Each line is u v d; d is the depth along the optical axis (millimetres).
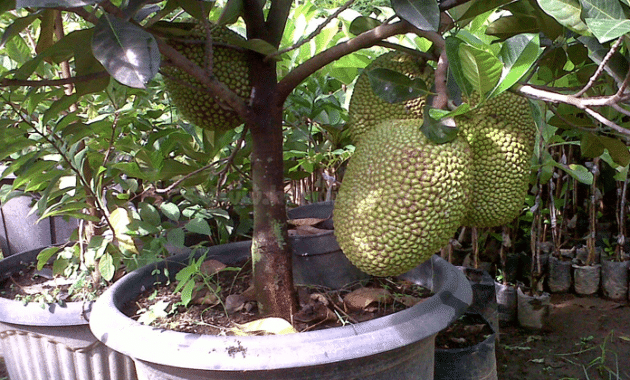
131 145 1392
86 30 826
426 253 825
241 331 963
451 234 847
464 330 1459
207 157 1381
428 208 780
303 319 1027
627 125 980
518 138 891
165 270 1174
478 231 2307
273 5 1047
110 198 1452
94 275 1409
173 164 1266
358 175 833
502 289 2078
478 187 899
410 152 784
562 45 972
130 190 1489
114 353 1347
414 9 794
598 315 2137
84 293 1349
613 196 2697
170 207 1387
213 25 996
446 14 997
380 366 894
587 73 1044
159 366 890
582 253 2416
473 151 882
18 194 1544
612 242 2525
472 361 1307
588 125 1051
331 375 861
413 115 925
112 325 943
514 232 2266
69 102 1138
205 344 842
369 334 860
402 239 789
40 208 1314
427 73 952
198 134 1605
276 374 838
